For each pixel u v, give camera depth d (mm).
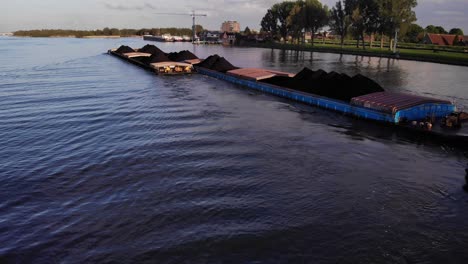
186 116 35469
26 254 14516
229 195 19031
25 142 28469
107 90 50812
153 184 20547
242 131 30234
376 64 87938
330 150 25531
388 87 51562
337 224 16156
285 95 43625
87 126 32531
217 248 14594
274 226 16062
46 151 26375
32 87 54000
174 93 47906
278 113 36531
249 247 14641
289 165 22859
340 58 108875
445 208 17500
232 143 27188
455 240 14992
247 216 16938
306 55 122688
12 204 18641
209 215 17078
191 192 19438
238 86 53500
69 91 50344
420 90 48969
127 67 81562
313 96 39625
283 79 50469
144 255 14250
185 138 28547
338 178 20906
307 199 18438
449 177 20953
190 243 14953
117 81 59562
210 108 38875
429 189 19453
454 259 13844
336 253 14219
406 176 21109
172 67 67438
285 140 27812
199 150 25781
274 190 19484
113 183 20828
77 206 18312
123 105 40750
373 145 26562
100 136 29609
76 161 24328
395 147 26109
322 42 185125
